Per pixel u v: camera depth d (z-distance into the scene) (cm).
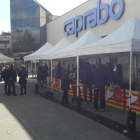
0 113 661
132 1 1008
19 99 920
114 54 875
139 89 791
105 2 1212
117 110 668
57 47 1092
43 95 1027
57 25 1980
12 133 466
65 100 807
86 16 1405
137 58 869
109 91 736
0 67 2250
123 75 929
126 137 430
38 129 494
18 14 2666
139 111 596
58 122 552
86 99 794
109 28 1184
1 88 1345
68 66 1519
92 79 774
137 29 576
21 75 1047
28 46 2570
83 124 530
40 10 2436
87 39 831
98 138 427
